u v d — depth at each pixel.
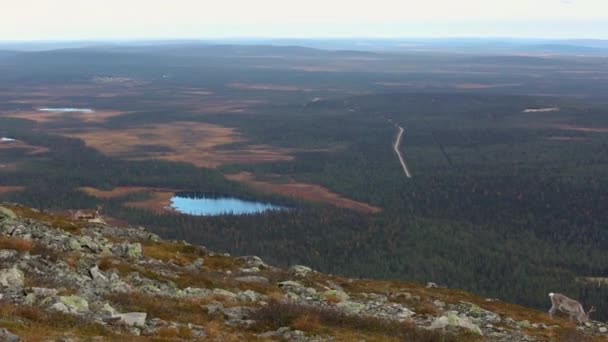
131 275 31.48
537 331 34.38
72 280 27.78
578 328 37.31
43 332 19.52
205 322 25.45
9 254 29.05
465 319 32.34
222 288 34.06
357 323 28.25
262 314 27.31
